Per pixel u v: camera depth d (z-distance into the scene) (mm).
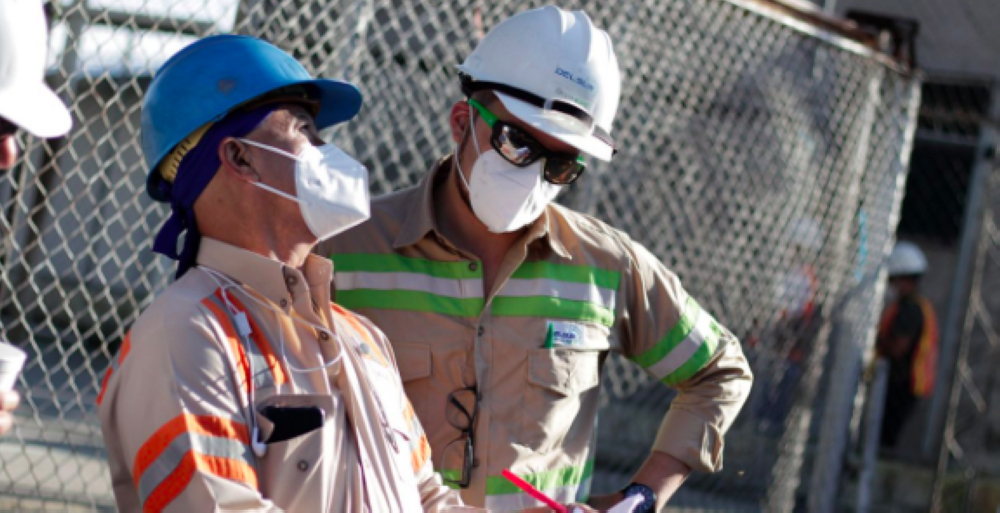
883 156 5844
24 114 1902
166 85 2115
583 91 2688
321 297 2133
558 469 2791
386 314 2723
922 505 8289
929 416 9344
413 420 2398
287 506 1943
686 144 5672
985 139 6898
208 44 2145
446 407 2695
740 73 5395
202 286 2031
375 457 2090
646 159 5742
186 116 2070
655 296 2973
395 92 4297
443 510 2348
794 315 5652
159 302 1994
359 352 2230
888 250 5859
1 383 1799
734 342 3117
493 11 4512
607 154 2695
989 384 8125
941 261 10055
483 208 2654
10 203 3574
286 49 3750
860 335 5824
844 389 5777
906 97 5844
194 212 2115
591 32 2768
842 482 6082
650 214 5719
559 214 2904
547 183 2674
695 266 5738
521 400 2725
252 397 1961
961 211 9953
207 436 1884
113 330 6316
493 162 2643
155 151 2119
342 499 2016
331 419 2020
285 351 2043
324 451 1983
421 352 2701
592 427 2889
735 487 5816
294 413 1956
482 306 2730
